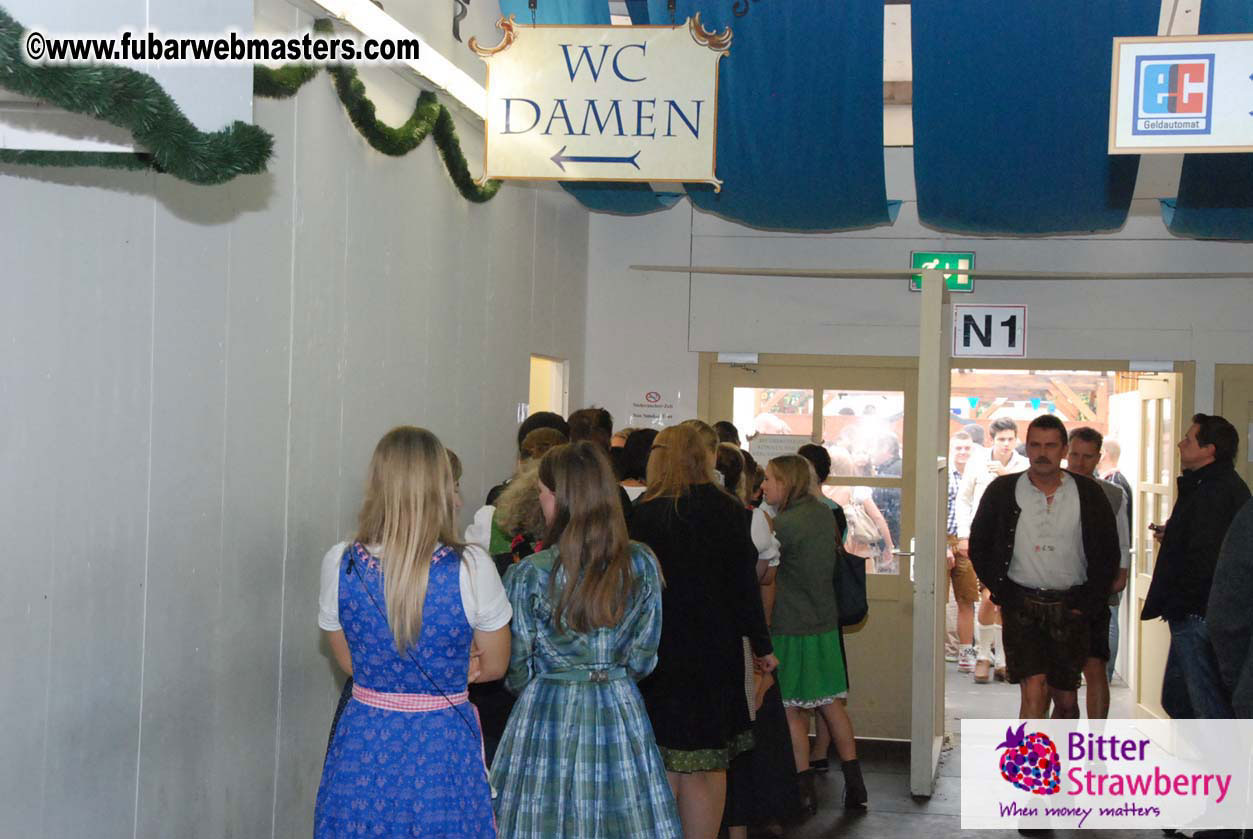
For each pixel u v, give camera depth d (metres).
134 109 1.94
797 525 5.62
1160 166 6.21
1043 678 5.54
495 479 5.92
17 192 2.45
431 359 4.99
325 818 2.86
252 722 3.55
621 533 3.27
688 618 3.89
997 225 6.19
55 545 2.59
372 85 4.29
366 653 2.87
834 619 5.70
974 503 11.04
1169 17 5.76
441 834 2.82
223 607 3.35
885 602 7.49
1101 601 5.54
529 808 3.19
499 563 3.81
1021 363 7.38
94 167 2.58
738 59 5.27
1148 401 8.05
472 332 5.52
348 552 2.91
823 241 7.57
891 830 5.33
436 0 4.93
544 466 3.33
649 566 3.36
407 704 2.87
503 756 3.27
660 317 7.71
